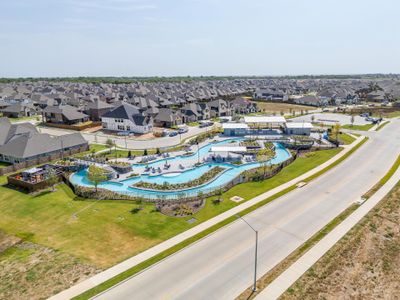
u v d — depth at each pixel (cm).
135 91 17775
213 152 7269
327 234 3503
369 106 15000
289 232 3553
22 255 3212
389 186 4859
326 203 4300
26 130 7650
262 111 13638
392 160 6266
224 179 5612
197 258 3089
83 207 4300
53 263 3053
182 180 5612
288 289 2659
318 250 3203
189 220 3878
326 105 15638
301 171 5694
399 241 3416
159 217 3981
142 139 8638
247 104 13600
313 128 9675
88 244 3384
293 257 3089
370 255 3156
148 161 6575
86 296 2588
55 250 3284
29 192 4834
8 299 2584
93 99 14425
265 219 3862
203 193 4666
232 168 6216
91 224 3825
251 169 5956
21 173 5484
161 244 3347
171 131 9394
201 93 16912
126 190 5103
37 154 6462
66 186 5088
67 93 16238
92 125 10288
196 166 6288
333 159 6397
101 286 2705
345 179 5216
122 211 4169
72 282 2767
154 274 2859
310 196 4541
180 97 15462
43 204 4409
